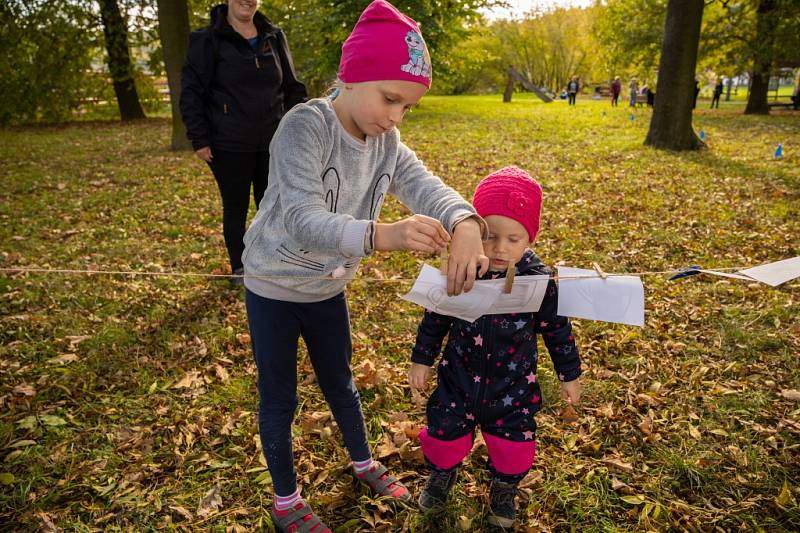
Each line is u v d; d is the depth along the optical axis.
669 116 10.88
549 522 2.20
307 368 3.25
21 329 3.71
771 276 1.57
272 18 19.44
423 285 1.73
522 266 1.94
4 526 2.20
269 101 3.87
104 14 18.64
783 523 2.15
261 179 4.08
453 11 18.00
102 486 2.41
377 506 2.27
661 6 21.47
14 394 3.03
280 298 1.87
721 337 3.52
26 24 17.66
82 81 19.88
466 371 1.99
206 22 18.45
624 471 2.45
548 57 50.09
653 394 2.98
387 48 1.49
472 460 2.53
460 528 2.15
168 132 15.93
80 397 3.03
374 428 2.78
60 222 6.25
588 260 4.91
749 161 9.24
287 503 2.06
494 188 1.88
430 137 13.41
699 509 2.23
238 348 3.55
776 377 3.10
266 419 1.98
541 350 3.39
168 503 2.32
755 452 2.52
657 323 3.75
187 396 3.05
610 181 7.94
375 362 3.37
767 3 19.02
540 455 2.55
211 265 4.88
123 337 3.60
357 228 1.40
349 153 1.71
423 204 1.80
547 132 14.14
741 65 20.02
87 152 11.75
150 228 6.00
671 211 6.29
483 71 48.44
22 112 19.05
